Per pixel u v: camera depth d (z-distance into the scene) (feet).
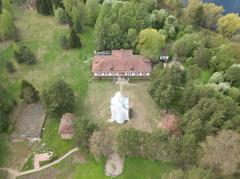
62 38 471.62
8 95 408.67
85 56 464.24
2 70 446.19
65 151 352.28
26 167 338.54
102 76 427.74
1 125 361.10
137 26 463.83
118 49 458.50
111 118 379.96
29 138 363.56
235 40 492.54
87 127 337.72
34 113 390.42
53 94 364.79
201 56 422.00
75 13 490.08
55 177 330.54
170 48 463.01
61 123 362.33
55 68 449.06
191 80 398.21
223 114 330.75
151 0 520.42
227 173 296.30
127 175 330.54
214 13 518.78
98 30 451.94
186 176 295.07
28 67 451.12
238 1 590.14
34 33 507.71
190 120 336.49
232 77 394.52
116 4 476.54
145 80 426.10
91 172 333.21
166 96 368.07
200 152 309.01
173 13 532.32
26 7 561.43
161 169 334.24
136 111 388.78
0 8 531.50
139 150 336.70
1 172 333.62
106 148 341.41
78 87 420.36
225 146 299.58
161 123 373.61
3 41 493.77
